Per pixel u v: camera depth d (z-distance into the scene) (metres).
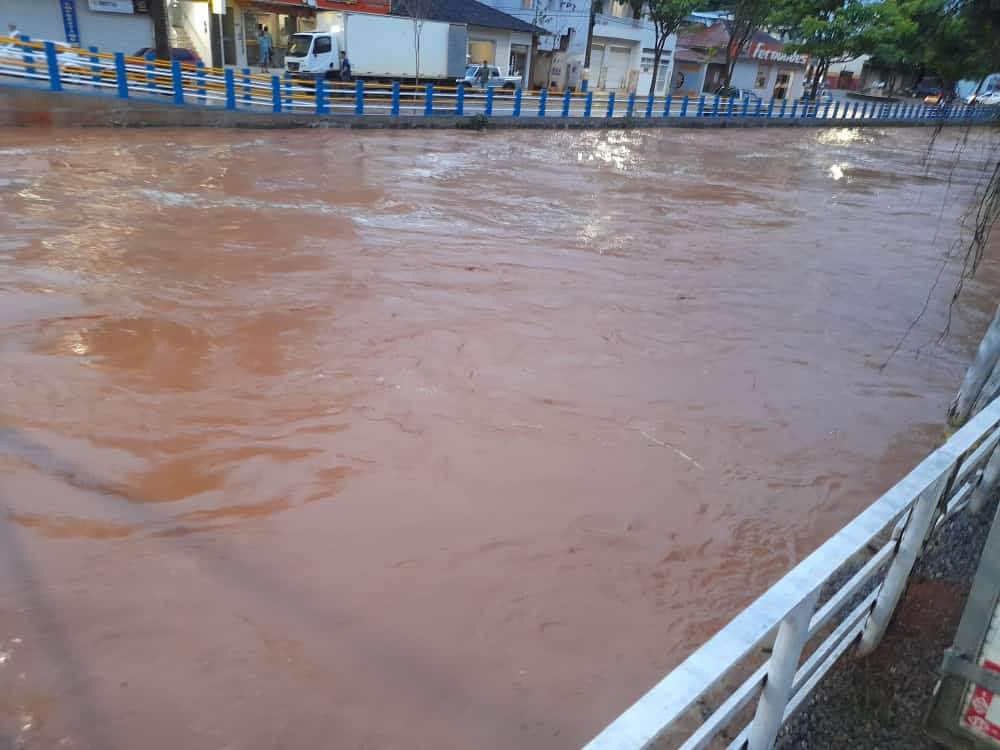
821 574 1.98
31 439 5.91
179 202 13.60
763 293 11.59
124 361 7.36
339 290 9.80
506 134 27.64
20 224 11.40
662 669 4.18
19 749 3.42
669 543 5.34
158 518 5.14
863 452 6.92
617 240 14.00
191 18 29.09
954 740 2.60
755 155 29.47
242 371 7.39
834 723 2.86
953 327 10.81
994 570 2.33
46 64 19.33
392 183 17.06
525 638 4.32
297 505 5.41
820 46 44.56
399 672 3.99
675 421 7.18
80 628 4.14
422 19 30.38
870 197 21.77
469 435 6.56
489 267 11.45
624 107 35.09
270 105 23.34
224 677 3.89
